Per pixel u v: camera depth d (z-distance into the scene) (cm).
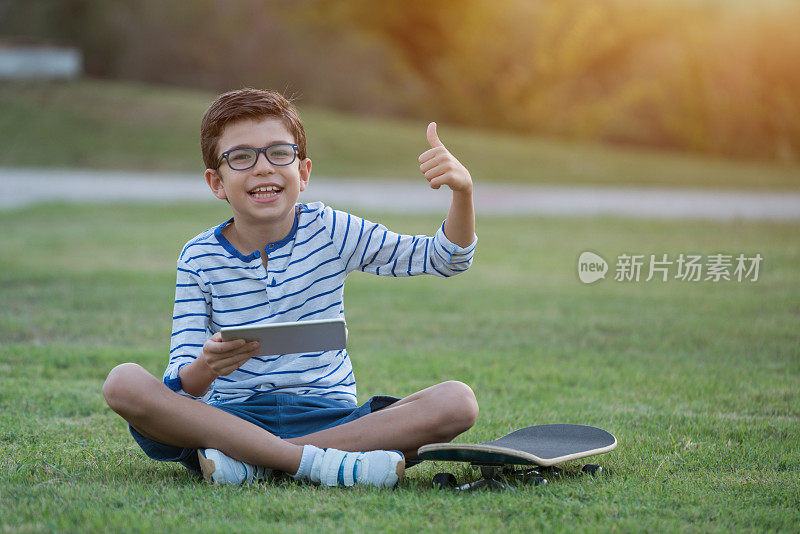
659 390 728
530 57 6259
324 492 425
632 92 5978
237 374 475
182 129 3844
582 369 812
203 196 2678
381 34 6462
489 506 403
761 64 5778
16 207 2323
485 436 568
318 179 3234
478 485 438
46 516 382
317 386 482
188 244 483
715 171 4003
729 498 425
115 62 5581
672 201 2894
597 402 682
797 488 446
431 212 2391
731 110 5825
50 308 1074
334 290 490
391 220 2198
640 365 833
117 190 2789
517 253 1758
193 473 480
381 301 1211
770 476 474
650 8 6069
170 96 4403
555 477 464
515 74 6266
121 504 406
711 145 5859
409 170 3559
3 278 1267
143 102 4122
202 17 5578
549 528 370
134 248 1686
